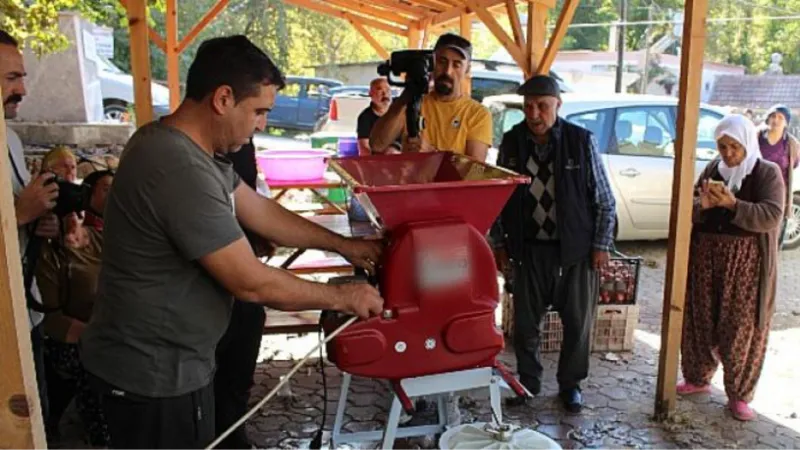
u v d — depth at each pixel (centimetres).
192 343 161
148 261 152
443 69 286
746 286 296
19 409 114
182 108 156
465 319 180
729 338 302
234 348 250
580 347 310
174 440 164
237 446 263
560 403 323
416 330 178
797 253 634
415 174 229
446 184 172
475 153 286
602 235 298
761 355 301
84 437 283
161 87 1195
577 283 303
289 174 438
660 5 2203
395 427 203
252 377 262
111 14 1631
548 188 297
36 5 743
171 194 146
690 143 282
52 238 234
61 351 268
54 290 266
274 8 2289
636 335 416
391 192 170
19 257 114
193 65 154
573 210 293
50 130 780
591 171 294
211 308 161
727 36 2114
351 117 939
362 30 840
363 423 305
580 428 301
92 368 162
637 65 1748
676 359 302
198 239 148
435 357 181
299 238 193
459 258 177
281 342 400
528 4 416
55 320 268
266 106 158
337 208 495
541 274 307
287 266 346
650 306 473
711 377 327
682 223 288
